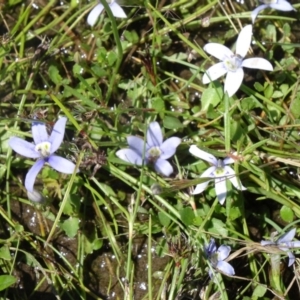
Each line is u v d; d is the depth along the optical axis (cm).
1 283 13
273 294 14
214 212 14
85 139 14
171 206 14
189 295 13
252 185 14
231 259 13
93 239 14
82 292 14
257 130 14
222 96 14
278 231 14
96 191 14
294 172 14
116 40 14
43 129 13
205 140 14
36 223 14
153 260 14
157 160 13
